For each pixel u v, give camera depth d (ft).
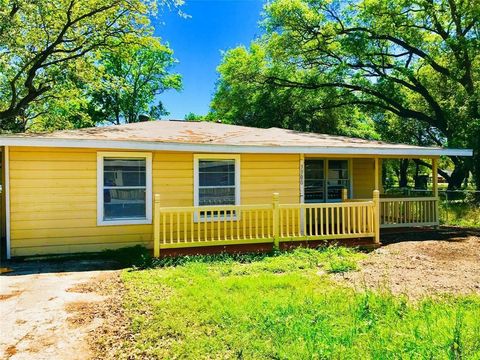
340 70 78.07
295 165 33.47
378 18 72.02
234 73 91.97
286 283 19.03
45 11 55.31
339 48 78.79
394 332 12.62
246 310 14.70
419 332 12.49
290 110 88.17
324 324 13.17
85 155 27.48
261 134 39.09
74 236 27.14
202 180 30.86
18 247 25.93
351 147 33.68
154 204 26.78
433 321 13.55
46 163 26.58
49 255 26.32
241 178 31.83
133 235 28.68
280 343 11.80
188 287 18.10
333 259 25.14
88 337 12.64
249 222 29.55
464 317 13.84
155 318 14.08
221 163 31.40
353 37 73.10
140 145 27.14
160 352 11.44
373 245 29.84
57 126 86.63
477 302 16.15
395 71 81.35
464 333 12.28
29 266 23.54
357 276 21.16
